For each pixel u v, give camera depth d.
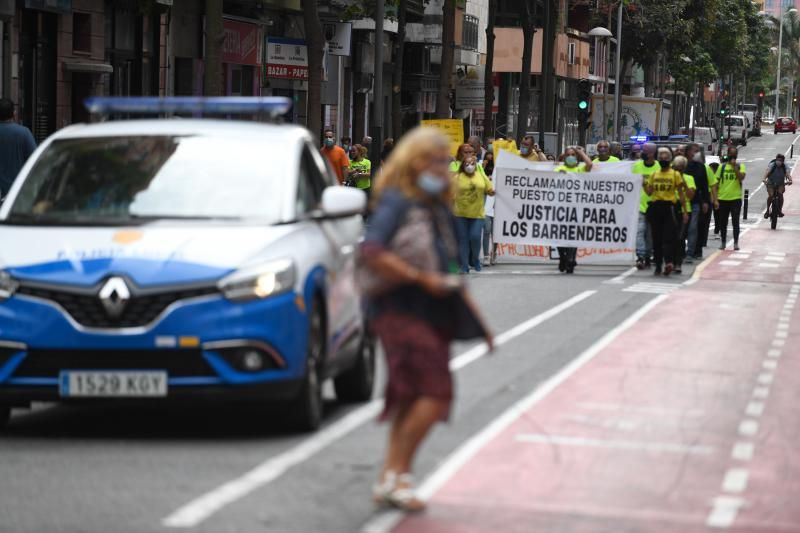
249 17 66.81
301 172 18.20
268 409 17.00
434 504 13.35
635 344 26.50
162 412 18.53
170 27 58.50
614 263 47.22
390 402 12.85
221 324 15.73
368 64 90.62
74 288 15.80
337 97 78.31
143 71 56.81
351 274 18.69
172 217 17.19
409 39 97.62
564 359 24.00
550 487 14.20
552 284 39.59
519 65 125.19
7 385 15.90
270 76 66.06
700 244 53.28
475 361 23.39
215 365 15.70
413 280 12.45
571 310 32.41
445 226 12.71
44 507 13.07
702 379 22.28
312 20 51.47
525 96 83.31
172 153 18.11
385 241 12.49
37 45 48.16
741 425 18.27
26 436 16.73
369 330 19.52
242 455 15.52
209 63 40.03
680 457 15.98
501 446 16.23
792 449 16.73
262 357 15.88
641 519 12.98
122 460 15.23
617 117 120.31
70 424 17.61
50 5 47.44
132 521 12.58
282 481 14.24
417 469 14.88
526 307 32.84
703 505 13.64
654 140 81.81
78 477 14.35
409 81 99.88
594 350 25.33
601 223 46.22
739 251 59.38
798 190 123.31
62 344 15.73
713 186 55.94
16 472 14.60
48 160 18.20
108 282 15.77
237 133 18.45
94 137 18.48
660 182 43.50
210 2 39.94
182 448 15.92
